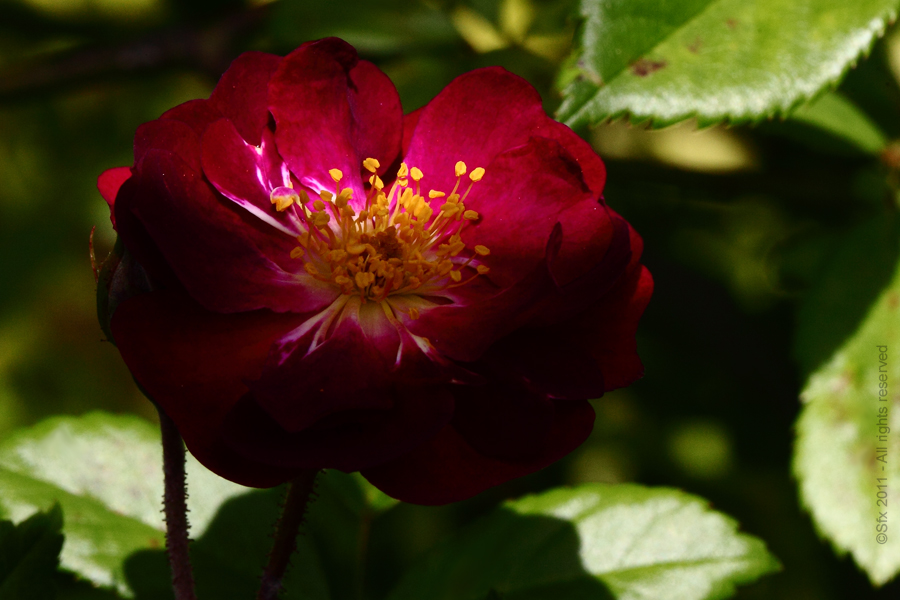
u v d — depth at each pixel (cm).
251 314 32
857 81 37
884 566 35
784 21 33
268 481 31
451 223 33
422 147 34
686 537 35
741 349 41
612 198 40
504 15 40
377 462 31
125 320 31
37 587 33
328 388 32
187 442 31
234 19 41
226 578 35
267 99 33
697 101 33
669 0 33
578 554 35
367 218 34
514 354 32
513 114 33
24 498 35
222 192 32
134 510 35
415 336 33
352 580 35
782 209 39
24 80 40
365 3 39
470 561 35
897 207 37
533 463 31
